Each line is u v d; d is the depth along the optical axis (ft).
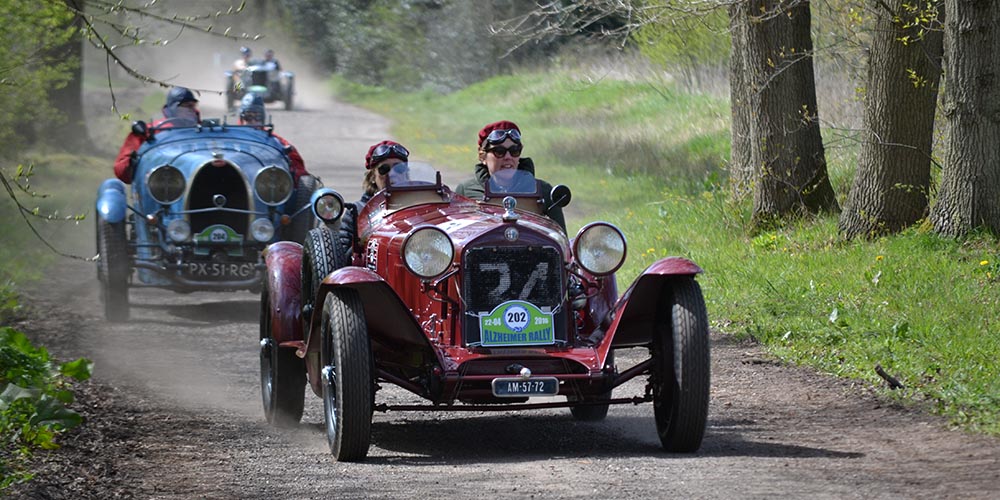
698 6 169.48
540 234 83.56
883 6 147.02
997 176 141.28
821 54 215.31
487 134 101.91
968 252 139.23
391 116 511.40
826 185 175.11
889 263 139.54
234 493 73.10
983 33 138.92
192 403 103.96
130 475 77.51
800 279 143.74
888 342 112.57
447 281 83.30
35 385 84.69
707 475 74.23
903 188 151.64
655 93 385.91
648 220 206.90
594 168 293.64
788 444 83.97
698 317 78.79
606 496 69.51
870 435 86.43
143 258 147.23
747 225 179.73
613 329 81.30
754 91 174.81
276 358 94.48
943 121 174.70
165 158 148.66
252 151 152.76
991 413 90.33
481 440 90.22
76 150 325.01
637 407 104.06
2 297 143.23
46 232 206.69
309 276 94.27
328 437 83.20
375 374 81.05
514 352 81.25
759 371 112.57
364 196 100.78
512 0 609.83
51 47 192.34
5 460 76.38
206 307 159.02
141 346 130.41
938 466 75.77
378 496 71.31
